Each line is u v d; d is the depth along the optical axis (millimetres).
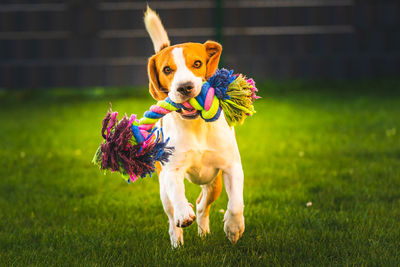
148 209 5242
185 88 3246
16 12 16422
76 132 9938
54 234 4484
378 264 3512
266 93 14812
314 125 9711
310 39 16312
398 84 15156
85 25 16484
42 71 16594
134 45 16562
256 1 16312
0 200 5699
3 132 10250
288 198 5336
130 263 3783
